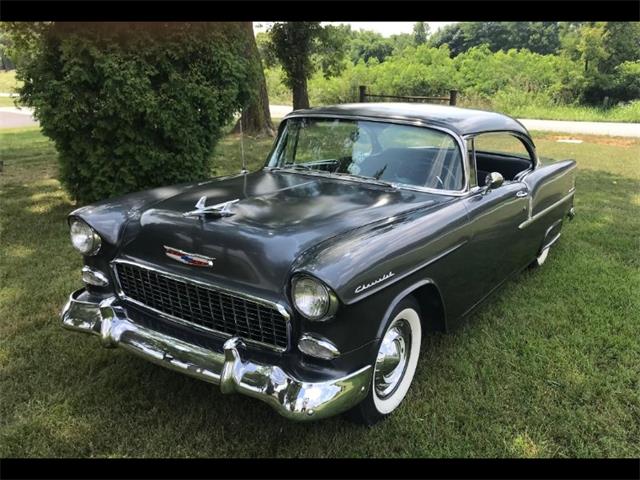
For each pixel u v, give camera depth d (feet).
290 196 10.71
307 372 8.05
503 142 13.78
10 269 16.29
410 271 9.06
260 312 8.30
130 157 20.76
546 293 15.19
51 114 19.58
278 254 8.30
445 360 11.53
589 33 94.38
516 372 11.16
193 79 20.52
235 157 35.86
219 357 8.40
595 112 80.94
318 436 9.21
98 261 10.35
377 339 8.55
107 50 19.19
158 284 9.51
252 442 9.02
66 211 22.68
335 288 7.54
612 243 19.69
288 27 56.08
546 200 15.26
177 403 9.96
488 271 12.35
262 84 47.98
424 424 9.52
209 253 8.77
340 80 100.89
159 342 8.95
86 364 11.16
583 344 12.31
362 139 12.37
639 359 11.77
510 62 104.22
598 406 10.14
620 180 31.78
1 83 117.39
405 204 10.50
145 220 9.84
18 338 12.16
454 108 13.61
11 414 9.59
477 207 11.28
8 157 36.55
